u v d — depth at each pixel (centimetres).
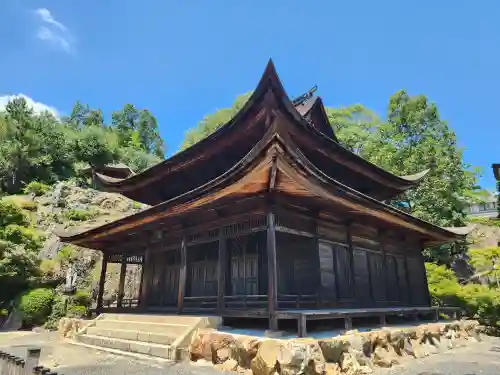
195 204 1130
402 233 1734
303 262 1233
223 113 5044
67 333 1562
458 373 910
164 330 1138
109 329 1338
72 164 5675
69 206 3731
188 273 1584
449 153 3403
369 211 1235
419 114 3709
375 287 1476
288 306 1234
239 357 838
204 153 1551
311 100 1961
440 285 2389
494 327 2095
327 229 1296
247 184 973
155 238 1553
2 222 2958
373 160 3459
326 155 1587
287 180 948
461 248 2920
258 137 1401
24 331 2009
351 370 807
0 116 5819
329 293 1210
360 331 1035
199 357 952
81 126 8219
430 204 2903
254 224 1115
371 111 4612
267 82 1134
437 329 1345
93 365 959
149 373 840
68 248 2808
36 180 4981
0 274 2211
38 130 5603
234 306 1334
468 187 3900
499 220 3916
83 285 2528
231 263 1422
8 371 684
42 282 2411
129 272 2759
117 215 3831
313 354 743
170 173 1761
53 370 907
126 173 5231
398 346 1070
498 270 2716
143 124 9594
